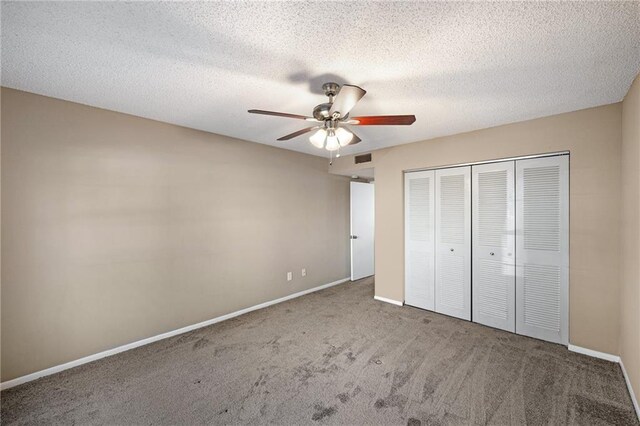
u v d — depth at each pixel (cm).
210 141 328
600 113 243
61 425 175
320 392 204
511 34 148
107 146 255
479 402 192
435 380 216
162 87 211
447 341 279
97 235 250
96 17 134
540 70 185
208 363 242
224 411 185
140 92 220
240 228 357
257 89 214
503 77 195
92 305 247
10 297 211
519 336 288
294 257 425
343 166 455
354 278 519
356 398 197
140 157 275
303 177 440
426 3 125
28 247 217
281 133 332
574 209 256
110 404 192
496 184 306
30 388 209
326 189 480
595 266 246
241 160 359
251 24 140
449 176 342
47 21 137
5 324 208
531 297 284
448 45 158
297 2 125
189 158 310
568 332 263
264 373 227
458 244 336
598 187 244
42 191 223
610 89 212
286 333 300
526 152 281
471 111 258
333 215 493
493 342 276
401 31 145
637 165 187
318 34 148
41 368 222
